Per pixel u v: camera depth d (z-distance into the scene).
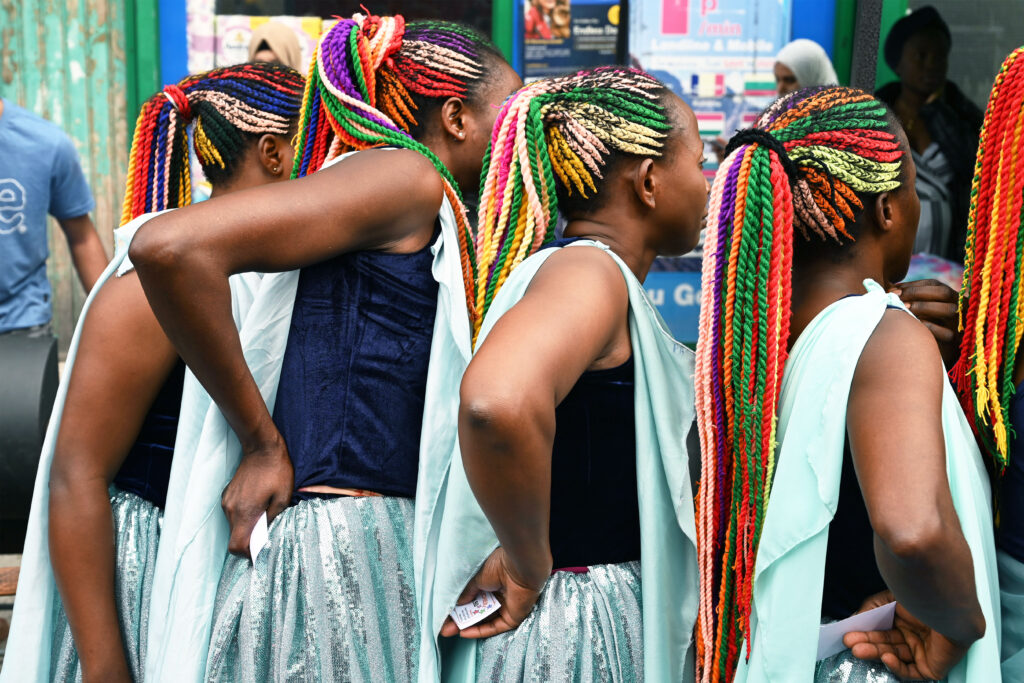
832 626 1.59
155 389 1.80
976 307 1.75
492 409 1.38
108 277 1.79
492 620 1.71
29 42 4.98
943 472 1.41
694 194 1.79
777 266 1.59
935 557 1.36
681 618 1.73
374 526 1.72
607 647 1.66
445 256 1.77
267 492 1.70
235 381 1.63
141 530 1.84
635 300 1.64
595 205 1.78
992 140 1.72
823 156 1.63
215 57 4.78
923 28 4.55
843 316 1.56
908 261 1.77
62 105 5.04
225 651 1.69
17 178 3.84
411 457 1.77
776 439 1.63
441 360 1.74
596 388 1.65
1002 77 1.70
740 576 1.63
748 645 1.60
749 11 4.78
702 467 1.67
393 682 1.73
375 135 1.84
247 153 2.08
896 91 4.66
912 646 1.59
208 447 1.73
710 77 4.84
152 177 2.22
